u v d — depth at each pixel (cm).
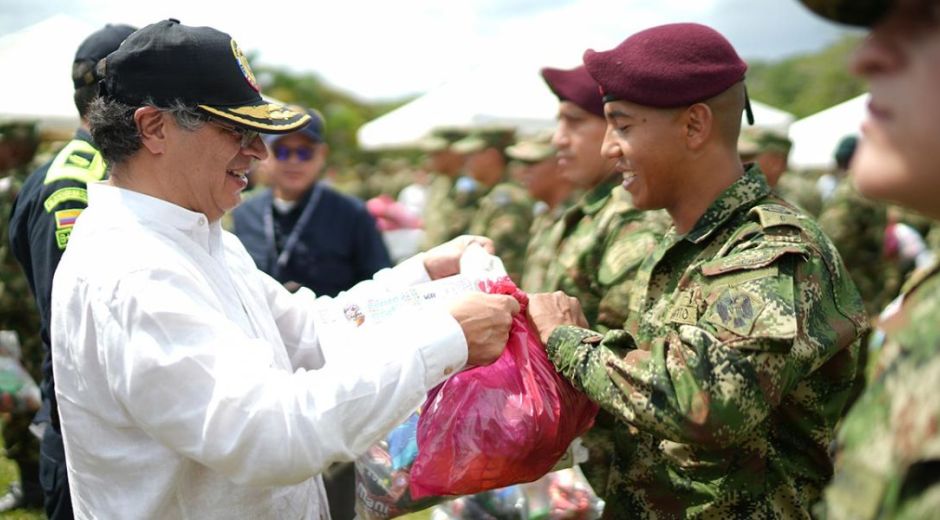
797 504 199
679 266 211
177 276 180
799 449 205
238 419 171
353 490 328
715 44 207
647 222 271
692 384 175
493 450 200
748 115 222
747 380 174
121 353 173
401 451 220
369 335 196
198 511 187
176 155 190
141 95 185
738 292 183
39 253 261
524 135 761
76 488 194
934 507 99
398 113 1138
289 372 212
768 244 190
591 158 323
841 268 200
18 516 446
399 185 1739
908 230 781
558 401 206
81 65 272
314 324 238
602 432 249
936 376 104
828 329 187
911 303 116
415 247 990
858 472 110
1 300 448
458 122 812
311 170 465
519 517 274
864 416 113
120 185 195
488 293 209
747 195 205
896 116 109
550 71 328
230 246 227
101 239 185
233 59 191
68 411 188
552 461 209
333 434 175
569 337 202
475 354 195
